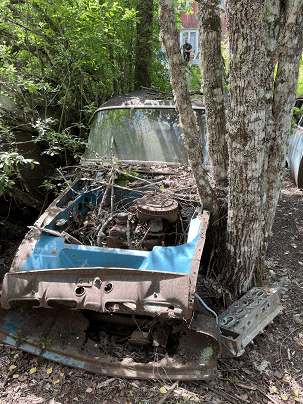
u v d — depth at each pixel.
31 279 2.70
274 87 3.31
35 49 5.80
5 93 5.08
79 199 3.71
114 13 6.34
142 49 7.25
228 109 2.94
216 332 2.63
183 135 3.19
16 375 2.81
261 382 2.78
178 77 3.01
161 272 2.51
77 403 2.55
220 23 3.23
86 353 2.88
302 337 3.29
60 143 5.22
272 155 3.49
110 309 2.54
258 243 3.34
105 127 4.52
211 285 3.40
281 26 3.08
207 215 3.26
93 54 5.75
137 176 3.94
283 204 6.54
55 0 5.40
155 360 2.82
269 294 3.38
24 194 4.80
